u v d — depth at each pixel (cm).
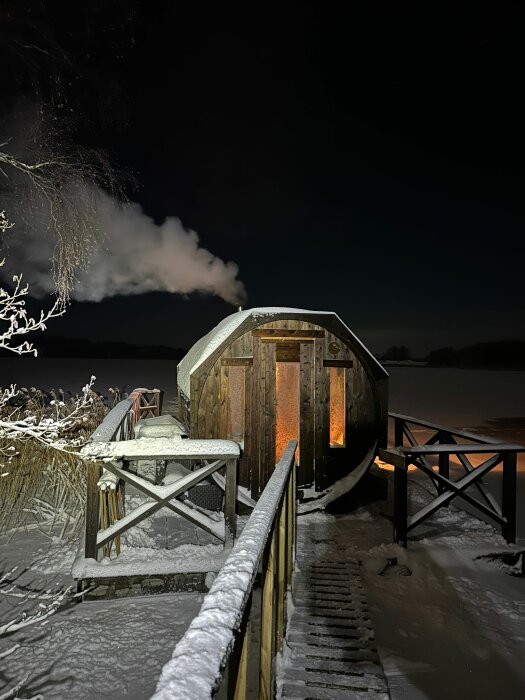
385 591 443
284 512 337
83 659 346
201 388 645
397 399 2711
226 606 136
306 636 348
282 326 668
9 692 296
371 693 287
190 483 461
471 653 351
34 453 716
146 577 438
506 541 557
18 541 561
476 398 2844
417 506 719
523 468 1039
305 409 676
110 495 493
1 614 403
